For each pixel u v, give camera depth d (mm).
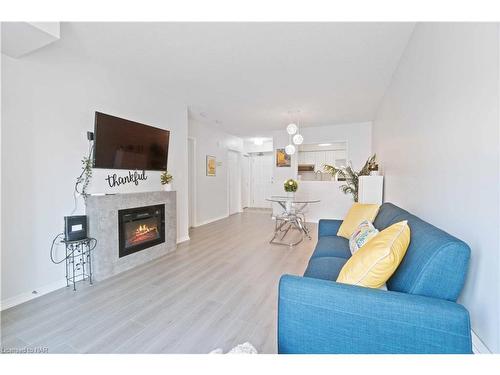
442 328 862
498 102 928
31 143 2111
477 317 1058
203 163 5664
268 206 8367
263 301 2076
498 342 920
